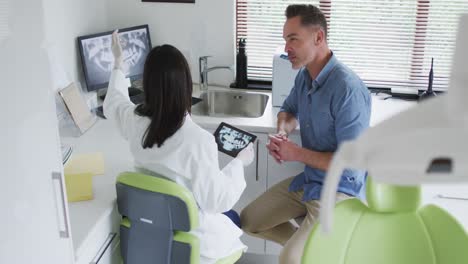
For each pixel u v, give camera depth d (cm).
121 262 224
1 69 125
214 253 212
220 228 216
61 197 154
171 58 184
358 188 238
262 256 305
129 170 229
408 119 51
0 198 129
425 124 50
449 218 168
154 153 195
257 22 339
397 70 333
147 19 340
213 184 195
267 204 262
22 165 136
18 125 133
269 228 261
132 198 197
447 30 318
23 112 134
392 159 51
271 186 286
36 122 140
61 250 160
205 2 330
